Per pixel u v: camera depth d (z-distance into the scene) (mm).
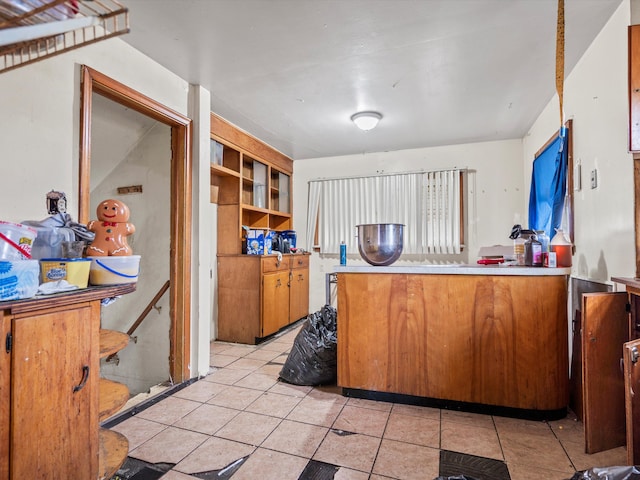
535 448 1786
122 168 2883
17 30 893
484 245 4359
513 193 4262
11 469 1005
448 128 3877
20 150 1608
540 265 2186
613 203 1994
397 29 2084
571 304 2590
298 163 5191
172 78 2578
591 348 1714
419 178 4594
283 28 2062
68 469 1167
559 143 2789
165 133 2756
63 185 1783
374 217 4789
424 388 2258
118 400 1509
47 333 1108
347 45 2254
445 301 2221
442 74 2650
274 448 1798
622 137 1892
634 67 1698
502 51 2334
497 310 2129
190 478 1568
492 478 1557
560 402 2068
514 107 3289
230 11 1899
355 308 2402
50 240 1425
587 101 2326
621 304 1765
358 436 1911
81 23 982
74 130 1841
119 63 2135
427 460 1690
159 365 2748
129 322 2840
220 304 3943
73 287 1251
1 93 1545
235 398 2402
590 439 1700
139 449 1790
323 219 5047
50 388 1115
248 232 3898
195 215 2756
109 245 1503
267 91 2936
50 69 1735
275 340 3926
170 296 2701
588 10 1922
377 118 3459
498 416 2131
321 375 2607
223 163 3945
